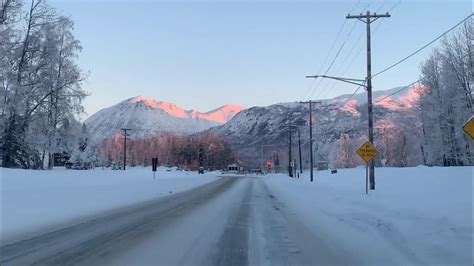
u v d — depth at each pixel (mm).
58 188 27469
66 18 52781
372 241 12367
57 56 51562
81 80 53625
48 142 50906
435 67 62281
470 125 10492
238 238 12859
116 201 25547
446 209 15461
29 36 50312
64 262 9227
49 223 15445
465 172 25875
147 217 18031
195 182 58562
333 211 21078
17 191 23188
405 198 20703
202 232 13961
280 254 10484
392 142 91875
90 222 16031
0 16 46594
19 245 11156
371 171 28750
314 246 11633
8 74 47000
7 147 48250
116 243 11617
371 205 20438
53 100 51969
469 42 54938
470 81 55562
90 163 77875
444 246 10555
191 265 9086
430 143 62625
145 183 42156
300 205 25406
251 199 30312
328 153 152875
